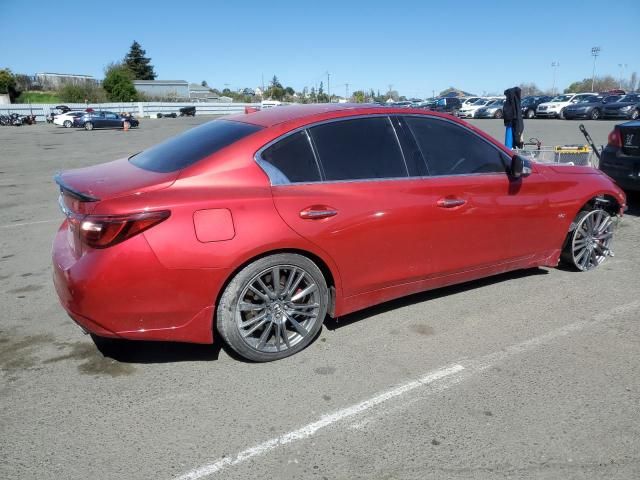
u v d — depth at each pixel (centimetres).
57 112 5366
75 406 304
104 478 246
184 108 6384
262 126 357
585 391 313
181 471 251
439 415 292
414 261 391
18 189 1095
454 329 397
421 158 396
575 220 497
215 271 313
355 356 358
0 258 595
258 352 344
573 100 3300
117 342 383
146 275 299
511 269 459
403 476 247
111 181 330
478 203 412
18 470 251
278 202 331
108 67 8238
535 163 470
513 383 323
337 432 279
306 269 348
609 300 446
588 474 247
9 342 384
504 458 258
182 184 319
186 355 363
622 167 731
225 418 292
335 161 362
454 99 3938
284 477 247
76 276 299
